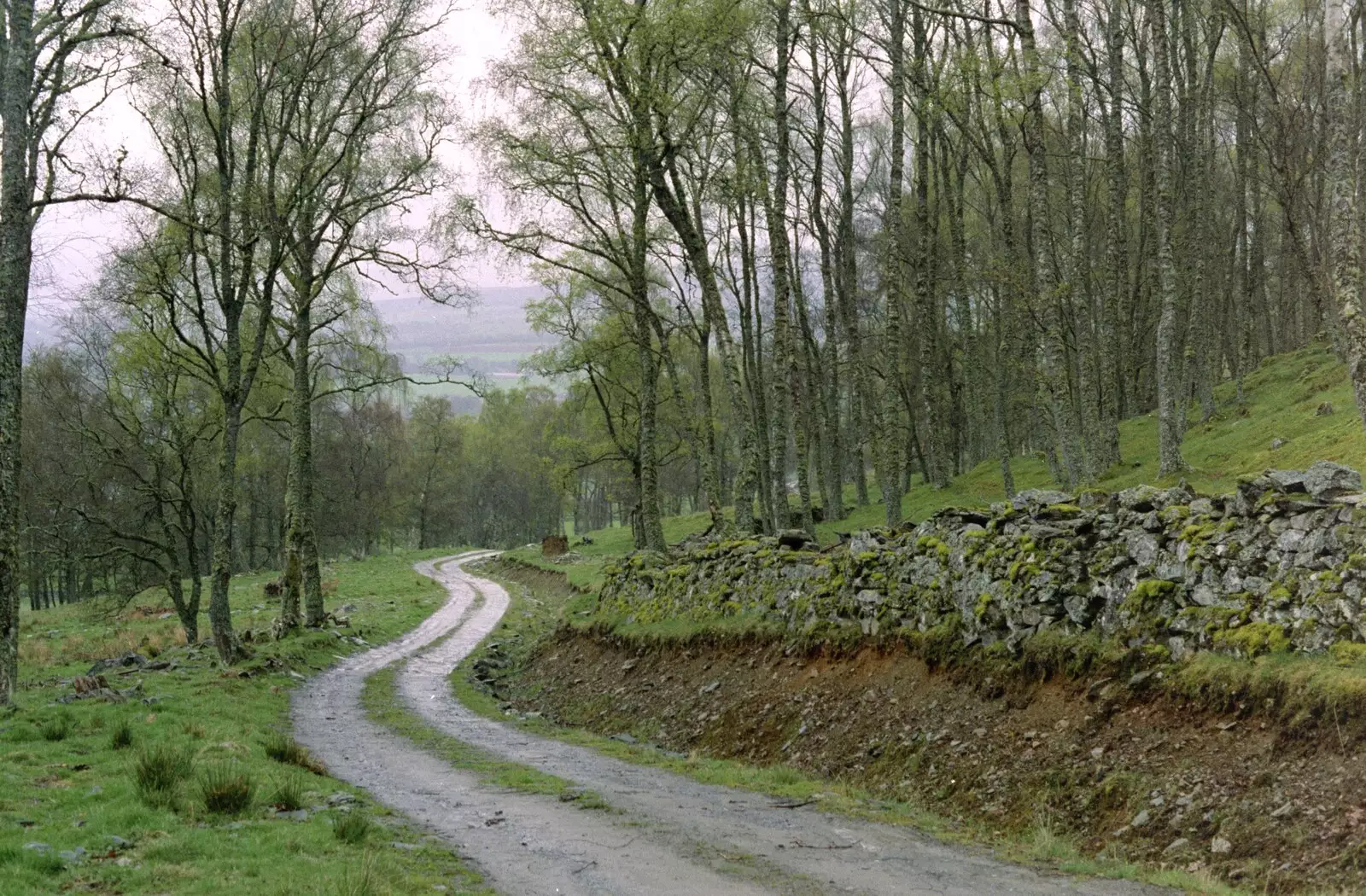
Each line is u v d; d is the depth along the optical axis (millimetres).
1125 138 35812
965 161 34656
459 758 13438
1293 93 32406
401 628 34281
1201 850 7609
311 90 24734
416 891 6844
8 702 13242
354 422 77812
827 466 39656
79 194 14242
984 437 48438
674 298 39469
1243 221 39875
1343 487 8984
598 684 19438
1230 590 9281
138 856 7117
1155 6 21812
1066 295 28547
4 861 6738
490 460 100375
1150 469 24766
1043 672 10789
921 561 13508
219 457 36812
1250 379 34500
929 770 10828
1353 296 11492
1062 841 8469
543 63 20594
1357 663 7773
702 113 21875
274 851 7438
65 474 32438
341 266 24984
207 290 25688
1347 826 6852
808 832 9070
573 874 7539
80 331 29781
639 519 43875
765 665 15578
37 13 15719
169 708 14578
